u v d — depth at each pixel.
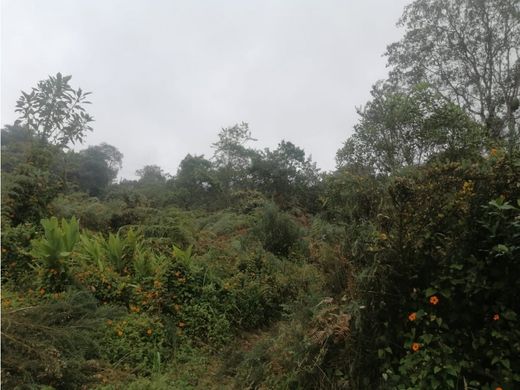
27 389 3.01
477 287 2.69
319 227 5.50
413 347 2.79
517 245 2.57
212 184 19.89
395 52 18.02
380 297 3.07
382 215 3.24
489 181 2.84
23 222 6.50
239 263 6.62
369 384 3.01
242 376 3.84
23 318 3.60
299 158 19.72
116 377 3.68
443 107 6.46
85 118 8.20
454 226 2.84
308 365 3.29
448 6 16.81
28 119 7.83
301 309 4.05
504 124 11.88
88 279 4.98
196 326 5.08
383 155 7.00
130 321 4.50
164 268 5.44
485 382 2.70
